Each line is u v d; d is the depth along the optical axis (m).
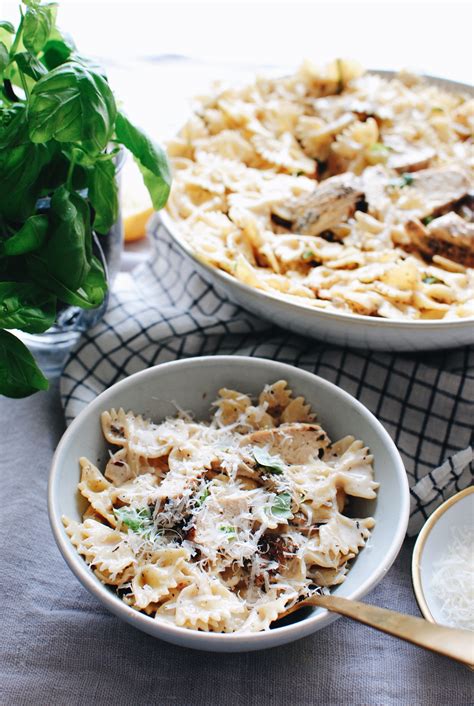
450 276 0.64
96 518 0.52
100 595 0.46
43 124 0.49
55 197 0.51
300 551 0.50
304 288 0.64
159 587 0.48
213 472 0.52
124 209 0.79
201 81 1.02
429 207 0.68
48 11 0.53
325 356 0.64
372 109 0.77
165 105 0.97
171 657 0.52
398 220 0.68
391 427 0.62
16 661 0.51
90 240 0.54
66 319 0.65
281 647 0.52
